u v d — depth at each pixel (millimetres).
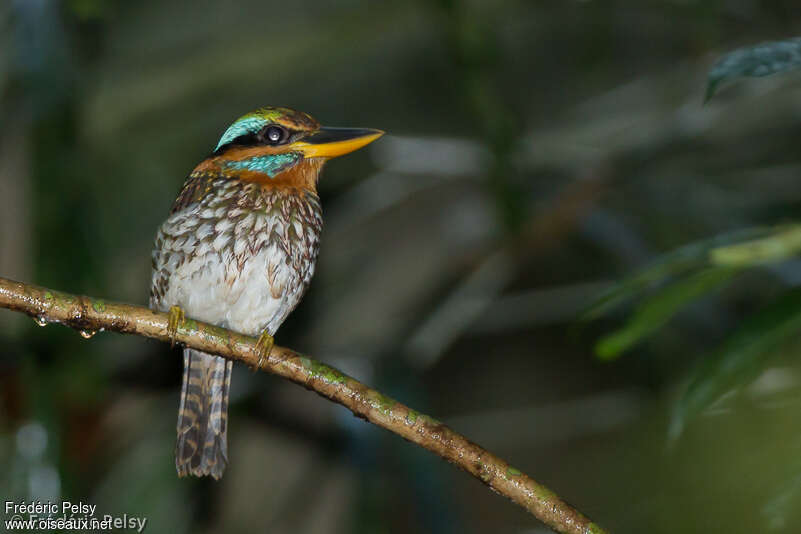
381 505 9500
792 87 10789
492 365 16594
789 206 11055
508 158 9953
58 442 8719
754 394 3973
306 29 11438
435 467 9336
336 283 11266
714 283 3109
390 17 11414
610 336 3252
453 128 12305
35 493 8484
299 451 10820
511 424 12945
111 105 10977
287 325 10922
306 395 10930
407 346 10703
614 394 11898
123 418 10312
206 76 11320
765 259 2562
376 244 11398
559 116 12039
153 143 11625
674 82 11320
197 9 11305
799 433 3000
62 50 8930
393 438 9562
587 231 10461
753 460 3045
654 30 11891
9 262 9492
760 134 11922
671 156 11836
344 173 12336
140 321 4922
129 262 11438
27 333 9039
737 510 2984
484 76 9906
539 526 8617
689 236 11047
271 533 10641
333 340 10891
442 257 11125
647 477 5254
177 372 10594
